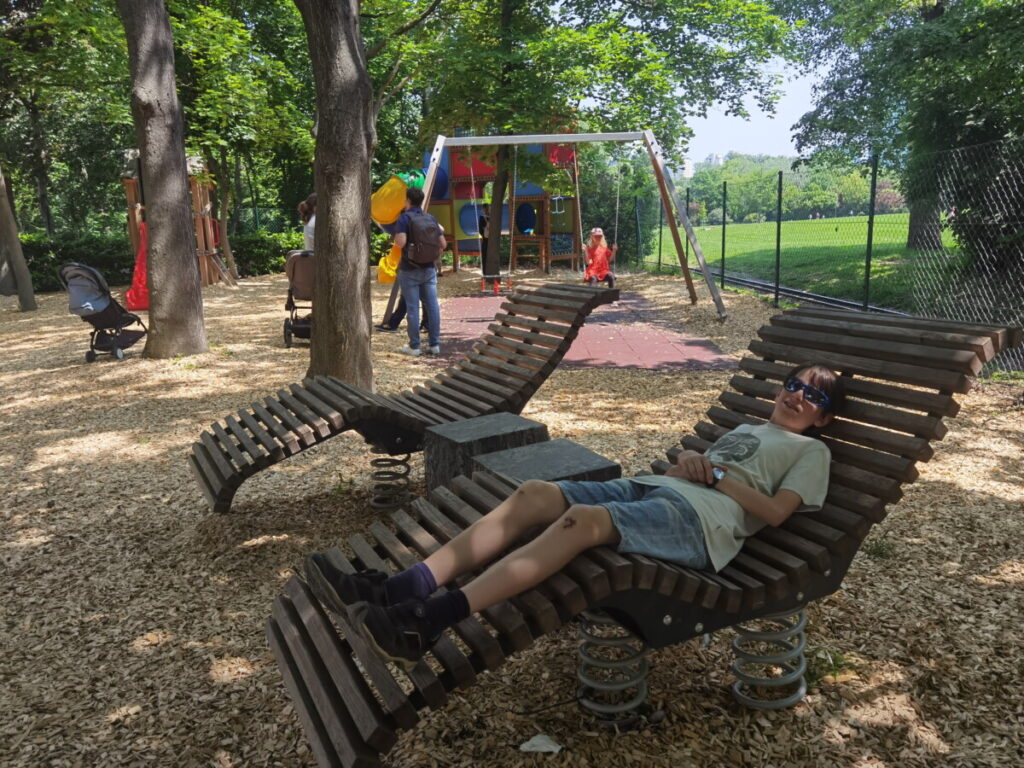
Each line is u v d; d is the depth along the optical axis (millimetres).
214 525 4914
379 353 10477
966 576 3869
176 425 7340
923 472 5434
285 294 18500
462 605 2395
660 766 2623
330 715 2316
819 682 3066
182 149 10344
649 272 23344
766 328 3725
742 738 2760
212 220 22531
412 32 20875
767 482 2908
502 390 5258
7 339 13484
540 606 2402
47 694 3240
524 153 19719
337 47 6723
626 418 7105
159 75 9797
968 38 14211
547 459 3934
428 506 3320
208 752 2814
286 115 22125
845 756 2650
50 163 33188
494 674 3219
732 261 26641
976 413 6941
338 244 6969
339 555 2918
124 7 9602
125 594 4121
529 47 18266
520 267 25359
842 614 3562
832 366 3275
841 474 2945
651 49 19047
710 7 20484
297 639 2715
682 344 10914
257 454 4453
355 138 6902
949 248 12492
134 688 3252
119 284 23953
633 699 2924
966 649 3232
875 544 4199
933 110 13914
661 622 2654
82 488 5816
